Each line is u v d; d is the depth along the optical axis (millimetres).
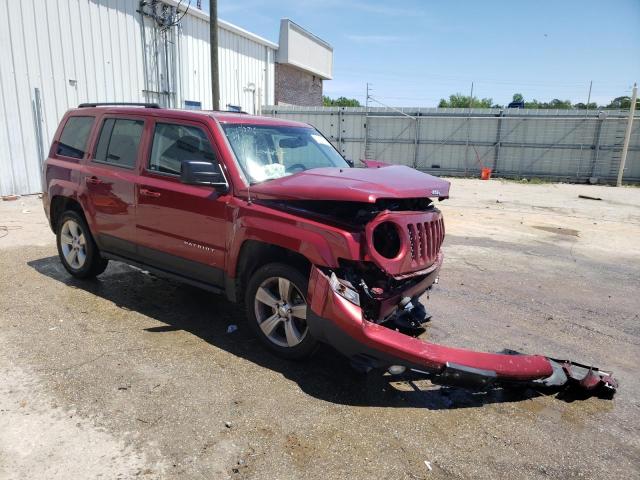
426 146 25375
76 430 3020
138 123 5016
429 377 3594
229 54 21688
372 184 3631
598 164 23219
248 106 24016
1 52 11547
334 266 3527
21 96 12109
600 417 3494
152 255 4809
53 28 12719
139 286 5676
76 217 5609
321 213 3742
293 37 27203
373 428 3217
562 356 4484
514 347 4613
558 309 5703
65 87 13219
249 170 4281
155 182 4668
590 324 5285
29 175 12516
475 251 8453
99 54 14219
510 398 3699
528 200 15938
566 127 23312
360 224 3594
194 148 4492
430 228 3988
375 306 3604
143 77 16125
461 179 23672
